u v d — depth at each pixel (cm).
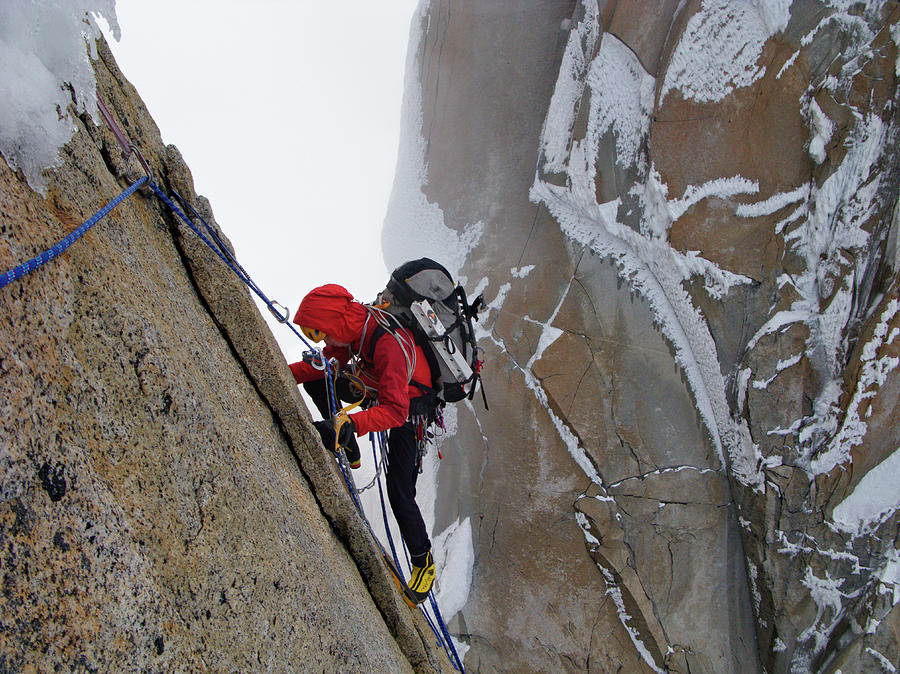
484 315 757
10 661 80
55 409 100
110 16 125
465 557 725
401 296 265
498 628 699
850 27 523
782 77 558
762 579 616
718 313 617
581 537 673
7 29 100
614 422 670
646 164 649
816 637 587
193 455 135
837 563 569
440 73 889
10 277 91
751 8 567
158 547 116
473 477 741
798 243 571
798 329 577
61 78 114
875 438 541
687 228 619
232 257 208
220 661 123
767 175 579
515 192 777
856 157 529
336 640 172
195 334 167
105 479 108
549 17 790
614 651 661
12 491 87
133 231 152
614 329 679
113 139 155
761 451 600
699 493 648
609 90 661
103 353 116
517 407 715
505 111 807
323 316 253
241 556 141
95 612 95
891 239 518
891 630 542
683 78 606
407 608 290
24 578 86
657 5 625
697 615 645
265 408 208
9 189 100
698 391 651
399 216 917
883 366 530
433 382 272
